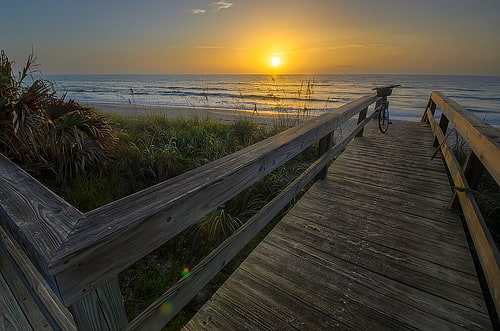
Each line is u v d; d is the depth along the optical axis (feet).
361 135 17.78
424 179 10.61
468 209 6.56
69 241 1.87
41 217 2.19
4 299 4.73
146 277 6.70
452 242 6.63
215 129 18.58
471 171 7.92
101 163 10.68
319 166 8.61
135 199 2.51
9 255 3.51
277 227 7.25
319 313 4.66
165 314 2.92
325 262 5.92
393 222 7.52
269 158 4.60
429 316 4.61
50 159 10.00
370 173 11.25
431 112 19.39
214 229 8.05
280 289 5.16
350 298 4.97
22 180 2.88
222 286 5.22
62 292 1.77
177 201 2.55
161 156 11.84
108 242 1.98
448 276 5.51
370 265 5.83
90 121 10.48
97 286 2.00
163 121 21.02
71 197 8.54
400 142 16.46
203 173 3.31
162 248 7.69
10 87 8.70
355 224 7.42
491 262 4.62
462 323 4.47
